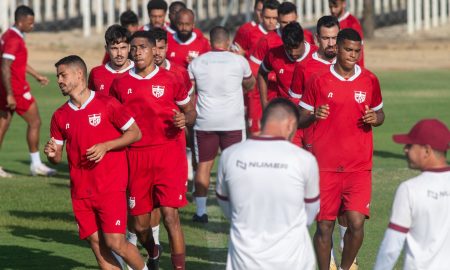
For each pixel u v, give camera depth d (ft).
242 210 63.26
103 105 78.33
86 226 79.77
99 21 305.32
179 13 129.90
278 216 62.85
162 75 89.40
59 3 316.19
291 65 109.40
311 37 123.65
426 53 290.35
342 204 85.71
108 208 78.69
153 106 88.53
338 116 83.97
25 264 94.07
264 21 135.64
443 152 60.59
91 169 78.48
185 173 89.81
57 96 220.64
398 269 84.74
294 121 64.64
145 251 100.53
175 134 89.20
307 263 63.57
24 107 140.97
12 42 138.00
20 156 159.84
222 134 113.19
